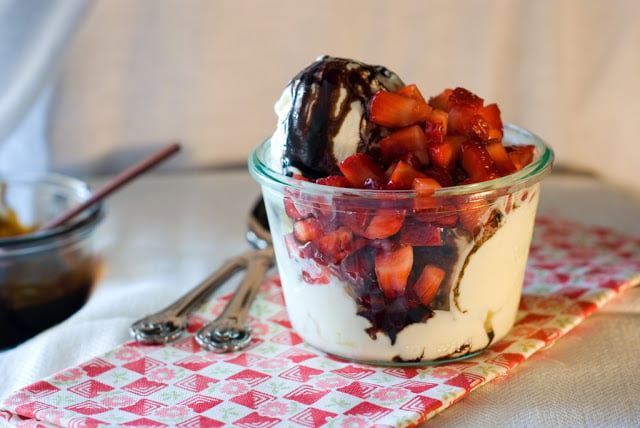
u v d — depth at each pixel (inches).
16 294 23.2
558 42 29.3
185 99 29.7
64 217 24.2
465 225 19.4
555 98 29.7
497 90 29.7
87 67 28.9
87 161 29.8
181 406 19.4
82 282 24.1
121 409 19.3
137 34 28.9
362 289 19.8
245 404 19.4
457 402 19.6
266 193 20.5
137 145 30.0
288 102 20.5
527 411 19.4
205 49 29.2
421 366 20.3
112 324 21.9
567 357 20.8
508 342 20.9
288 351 21.0
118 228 26.7
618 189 28.8
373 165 19.7
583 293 22.3
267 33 29.2
